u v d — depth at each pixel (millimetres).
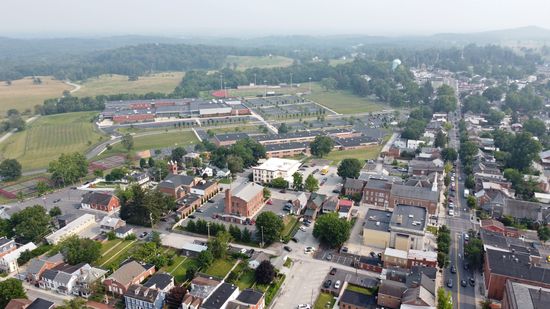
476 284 167125
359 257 186625
